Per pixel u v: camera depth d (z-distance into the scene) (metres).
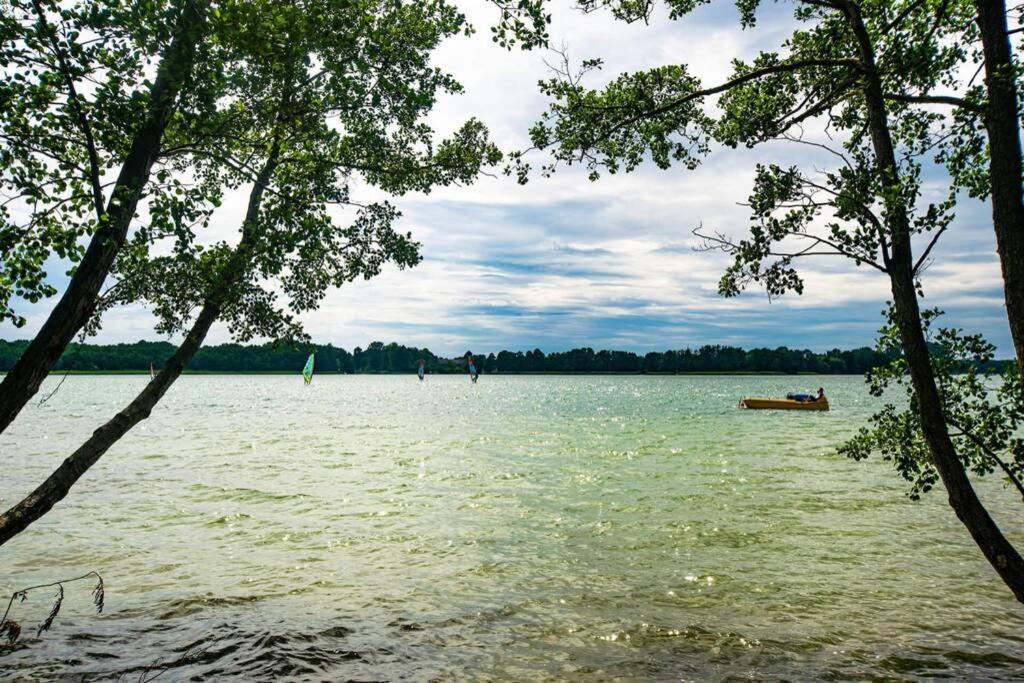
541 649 7.79
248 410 62.56
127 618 8.66
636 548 12.39
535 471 22.69
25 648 7.60
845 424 43.78
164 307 6.65
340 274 8.15
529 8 6.54
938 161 7.06
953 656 7.55
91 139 5.36
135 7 5.05
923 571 10.85
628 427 42.25
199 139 6.10
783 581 10.37
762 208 5.71
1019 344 5.18
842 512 15.55
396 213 8.05
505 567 11.16
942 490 18.14
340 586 10.12
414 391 128.50
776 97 7.24
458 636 8.18
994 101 5.33
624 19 7.40
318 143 7.93
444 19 8.06
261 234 6.42
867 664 7.36
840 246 5.59
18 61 5.14
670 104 7.21
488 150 8.77
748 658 7.52
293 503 16.67
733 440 33.44
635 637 8.16
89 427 40.44
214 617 8.73
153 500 16.86
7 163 5.47
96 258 5.39
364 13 7.02
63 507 15.88
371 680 6.91
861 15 6.20
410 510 15.89
